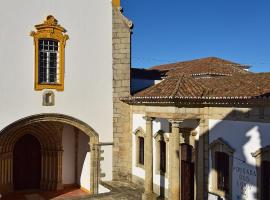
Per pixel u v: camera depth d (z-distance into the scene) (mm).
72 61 22562
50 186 26062
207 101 17438
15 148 25953
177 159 17656
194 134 18469
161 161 21203
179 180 18266
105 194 21078
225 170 17203
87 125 23000
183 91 17906
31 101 21547
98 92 23250
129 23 23516
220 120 17125
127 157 23656
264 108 14875
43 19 21766
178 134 17672
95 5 23141
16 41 21109
